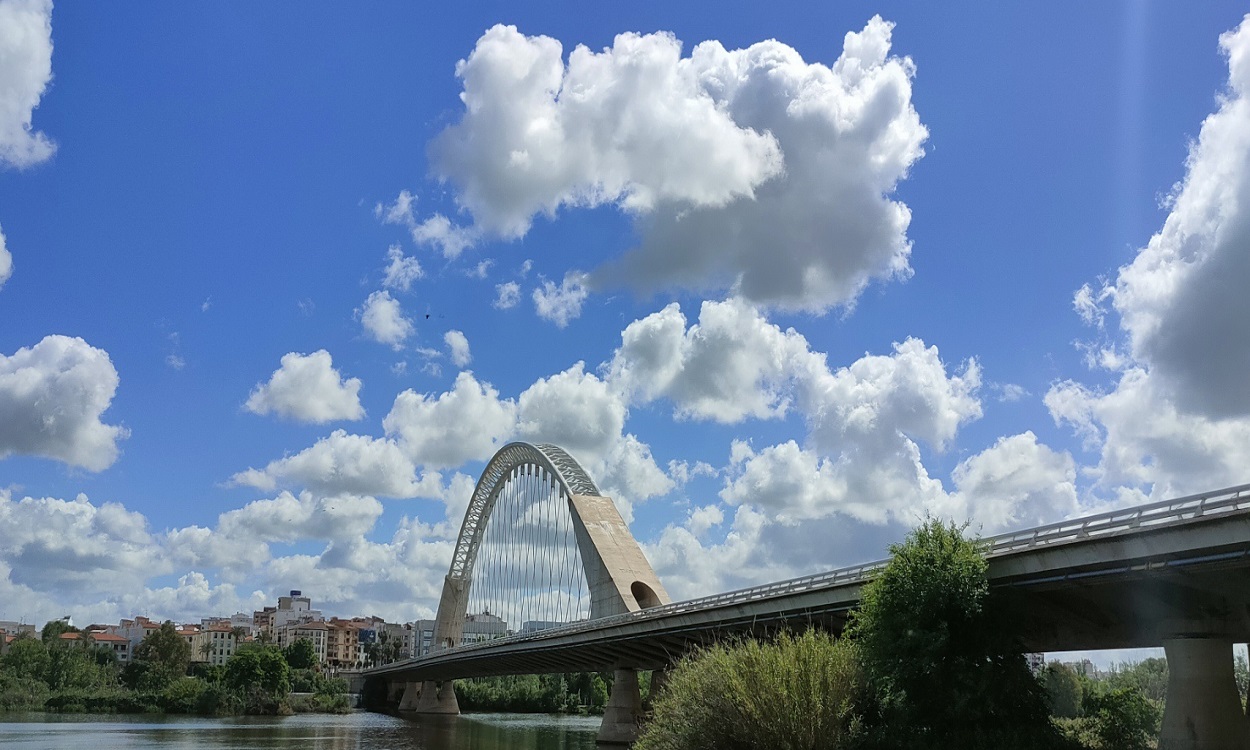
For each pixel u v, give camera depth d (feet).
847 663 138.31
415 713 589.73
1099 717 169.89
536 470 479.82
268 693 549.54
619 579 343.46
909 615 131.54
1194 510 111.14
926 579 131.64
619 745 292.20
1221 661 120.57
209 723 431.84
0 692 500.74
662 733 146.82
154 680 599.16
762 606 194.39
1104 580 124.06
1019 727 124.47
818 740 131.85
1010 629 132.46
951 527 138.10
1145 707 166.09
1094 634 142.72
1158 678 272.51
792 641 151.84
